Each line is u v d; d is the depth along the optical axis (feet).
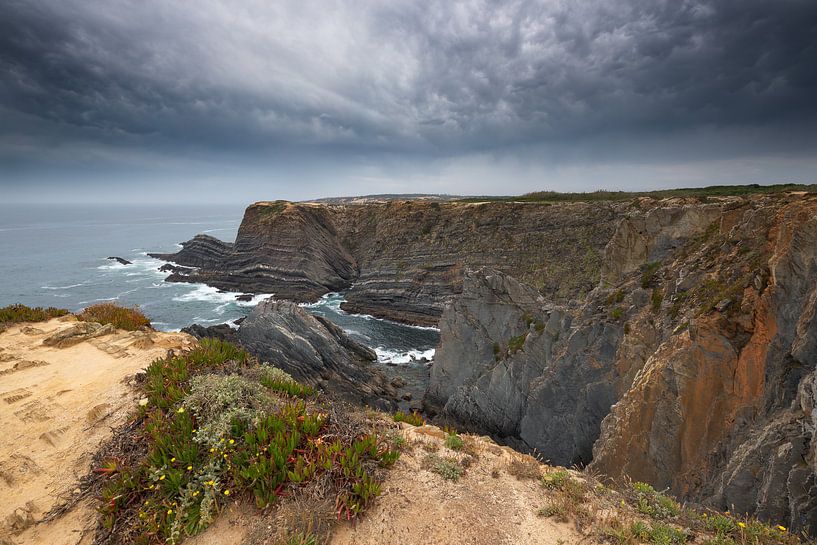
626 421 50.83
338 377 114.42
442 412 100.42
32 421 24.62
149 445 21.38
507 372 86.69
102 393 27.71
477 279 103.45
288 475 19.77
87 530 17.75
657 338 57.62
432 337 166.61
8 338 37.58
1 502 18.92
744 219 52.54
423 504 20.44
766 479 31.96
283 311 125.70
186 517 18.16
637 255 71.10
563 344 75.92
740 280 46.50
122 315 44.65
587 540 18.92
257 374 30.71
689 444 44.09
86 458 21.83
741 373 41.55
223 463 20.65
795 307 37.99
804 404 31.53
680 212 67.72
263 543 16.97
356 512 18.81
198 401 24.56
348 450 21.65
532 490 22.85
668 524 20.67
